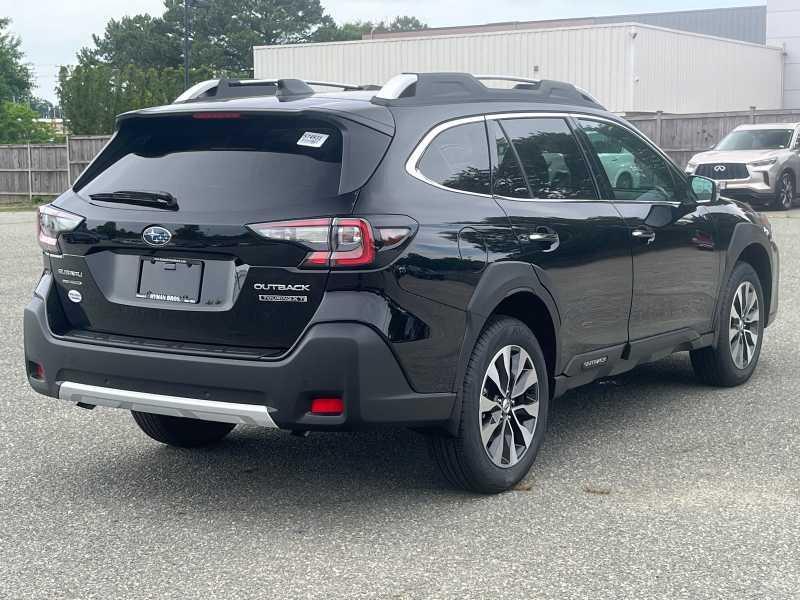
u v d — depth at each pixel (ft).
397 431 19.08
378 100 14.61
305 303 13.35
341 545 13.51
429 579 12.39
